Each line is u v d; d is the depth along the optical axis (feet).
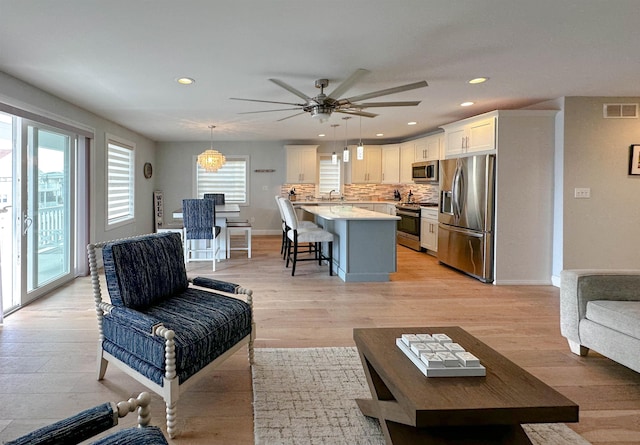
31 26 8.27
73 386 7.37
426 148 23.82
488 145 15.53
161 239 8.24
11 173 12.01
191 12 7.68
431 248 21.65
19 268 11.99
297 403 6.89
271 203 29.68
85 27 8.34
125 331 6.78
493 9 7.61
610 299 8.61
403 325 10.79
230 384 7.59
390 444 5.11
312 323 10.89
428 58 10.34
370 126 22.16
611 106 14.51
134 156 23.82
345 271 15.70
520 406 4.17
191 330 6.55
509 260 15.40
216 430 6.16
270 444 5.77
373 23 8.20
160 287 7.86
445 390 4.48
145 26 8.31
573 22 8.18
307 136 26.53
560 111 14.70
